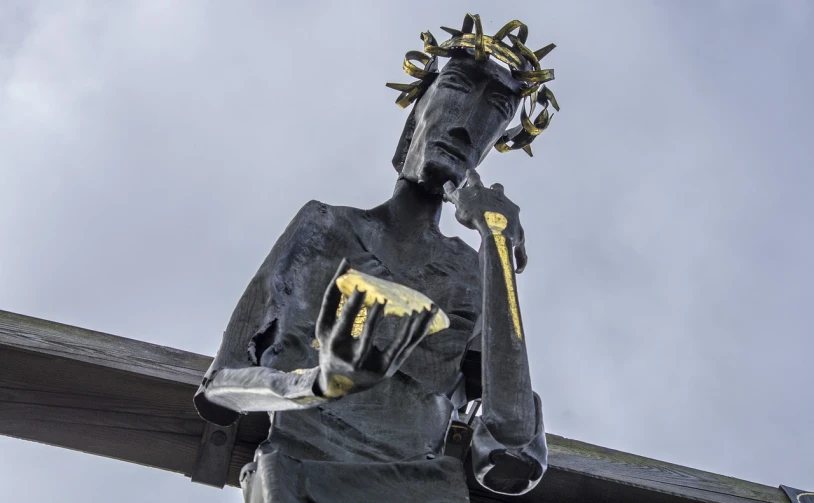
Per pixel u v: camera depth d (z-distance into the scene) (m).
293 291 4.84
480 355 5.02
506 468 4.05
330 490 4.06
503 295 4.40
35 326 5.77
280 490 3.91
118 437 5.67
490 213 4.68
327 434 4.37
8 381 5.68
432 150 5.30
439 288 5.10
